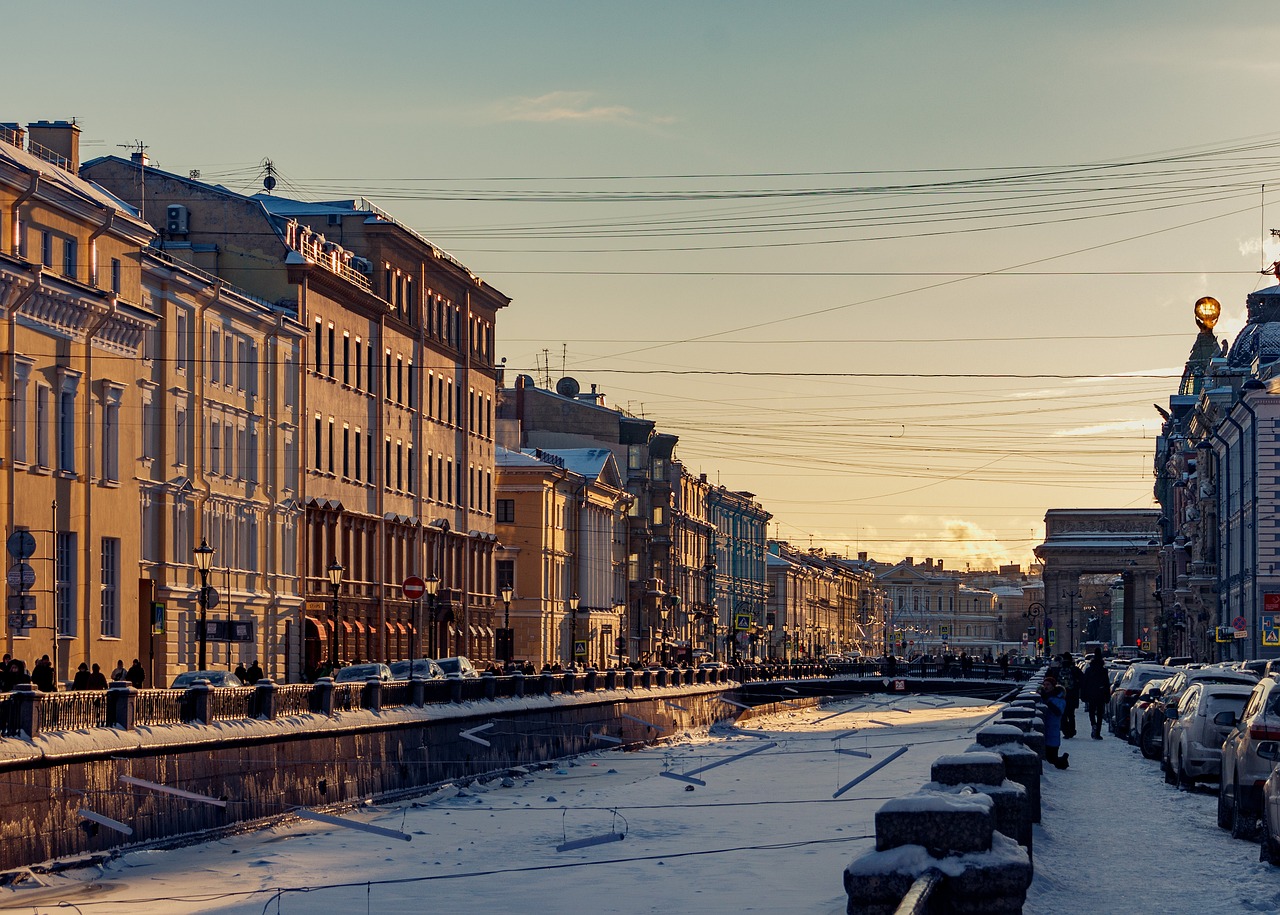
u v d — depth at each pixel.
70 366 52.41
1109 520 187.62
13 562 48.47
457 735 48.31
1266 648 85.88
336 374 78.88
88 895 25.34
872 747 64.56
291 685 38.16
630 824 34.69
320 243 79.69
